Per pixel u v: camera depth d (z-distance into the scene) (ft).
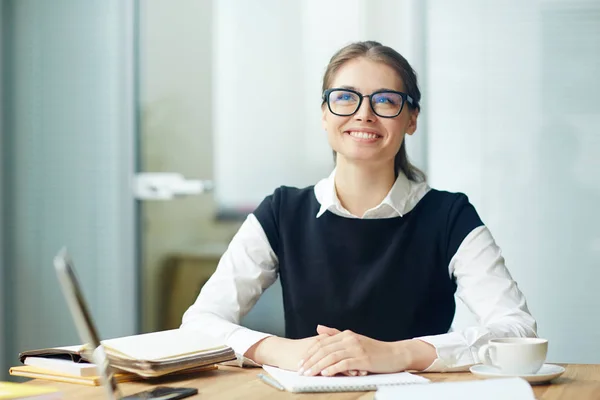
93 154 10.76
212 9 10.27
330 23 9.78
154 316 10.58
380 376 4.79
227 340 5.48
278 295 9.71
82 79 10.78
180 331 5.47
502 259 6.15
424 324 6.33
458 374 4.97
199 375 5.04
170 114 10.48
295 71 9.95
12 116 11.03
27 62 10.99
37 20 10.95
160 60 10.51
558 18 9.12
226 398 4.33
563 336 9.19
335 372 4.78
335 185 6.48
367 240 6.33
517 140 9.26
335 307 6.33
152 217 10.59
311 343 5.12
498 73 9.29
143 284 10.62
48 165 10.94
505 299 5.90
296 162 9.97
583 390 4.43
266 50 10.06
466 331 5.25
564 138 9.16
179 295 10.48
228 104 10.23
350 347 4.91
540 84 9.20
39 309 11.02
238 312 6.36
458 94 9.38
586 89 9.10
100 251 10.74
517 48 9.23
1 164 10.99
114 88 10.65
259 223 6.58
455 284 6.44
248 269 6.47
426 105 9.46
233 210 10.23
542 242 9.23
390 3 9.53
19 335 11.07
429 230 6.33
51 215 10.93
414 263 6.30
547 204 9.20
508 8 9.23
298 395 4.40
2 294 11.01
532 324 5.55
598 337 9.10
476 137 9.35
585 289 9.13
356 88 6.08
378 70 6.09
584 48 9.09
